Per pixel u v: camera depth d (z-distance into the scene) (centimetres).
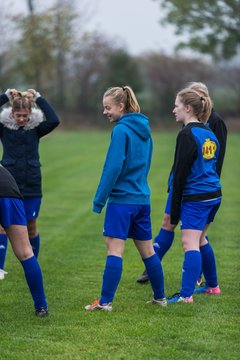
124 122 1266
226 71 11769
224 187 3609
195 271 1324
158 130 10631
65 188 3534
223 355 1036
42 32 10631
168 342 1100
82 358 1025
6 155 1594
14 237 1222
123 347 1075
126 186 1261
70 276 1602
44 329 1169
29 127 1595
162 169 4556
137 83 11294
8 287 1493
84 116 11562
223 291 1451
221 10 9400
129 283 1522
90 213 2697
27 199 1592
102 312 1270
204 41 9688
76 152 6147
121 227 1257
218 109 11156
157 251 1488
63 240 2100
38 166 1609
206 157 1316
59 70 11481
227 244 2023
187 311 1278
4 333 1150
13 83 10919
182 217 1326
